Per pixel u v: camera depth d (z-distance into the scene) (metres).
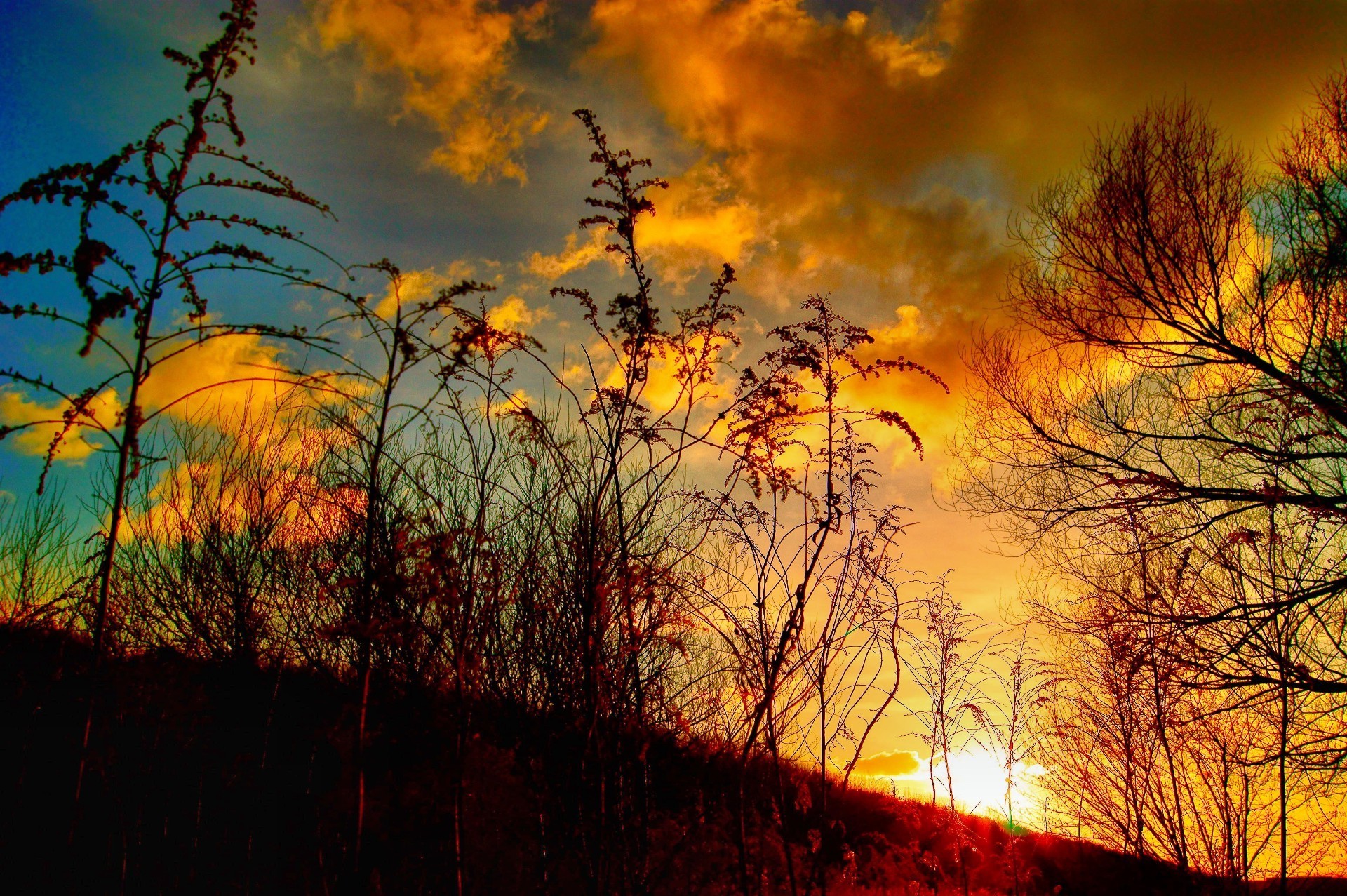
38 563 5.26
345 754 2.96
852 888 4.58
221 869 3.66
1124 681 7.54
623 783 3.69
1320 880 7.08
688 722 4.37
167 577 6.13
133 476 2.40
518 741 3.85
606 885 3.19
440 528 3.68
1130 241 7.81
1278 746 7.14
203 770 3.98
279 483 6.52
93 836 3.49
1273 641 7.19
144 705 3.23
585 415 3.62
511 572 3.90
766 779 4.36
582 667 3.56
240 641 5.63
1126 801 7.55
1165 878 7.25
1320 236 7.21
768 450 3.89
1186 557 7.69
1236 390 7.73
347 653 4.56
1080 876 7.45
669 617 3.75
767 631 4.01
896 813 5.91
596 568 3.46
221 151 2.47
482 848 3.45
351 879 2.85
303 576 5.81
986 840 6.43
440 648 3.31
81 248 2.19
